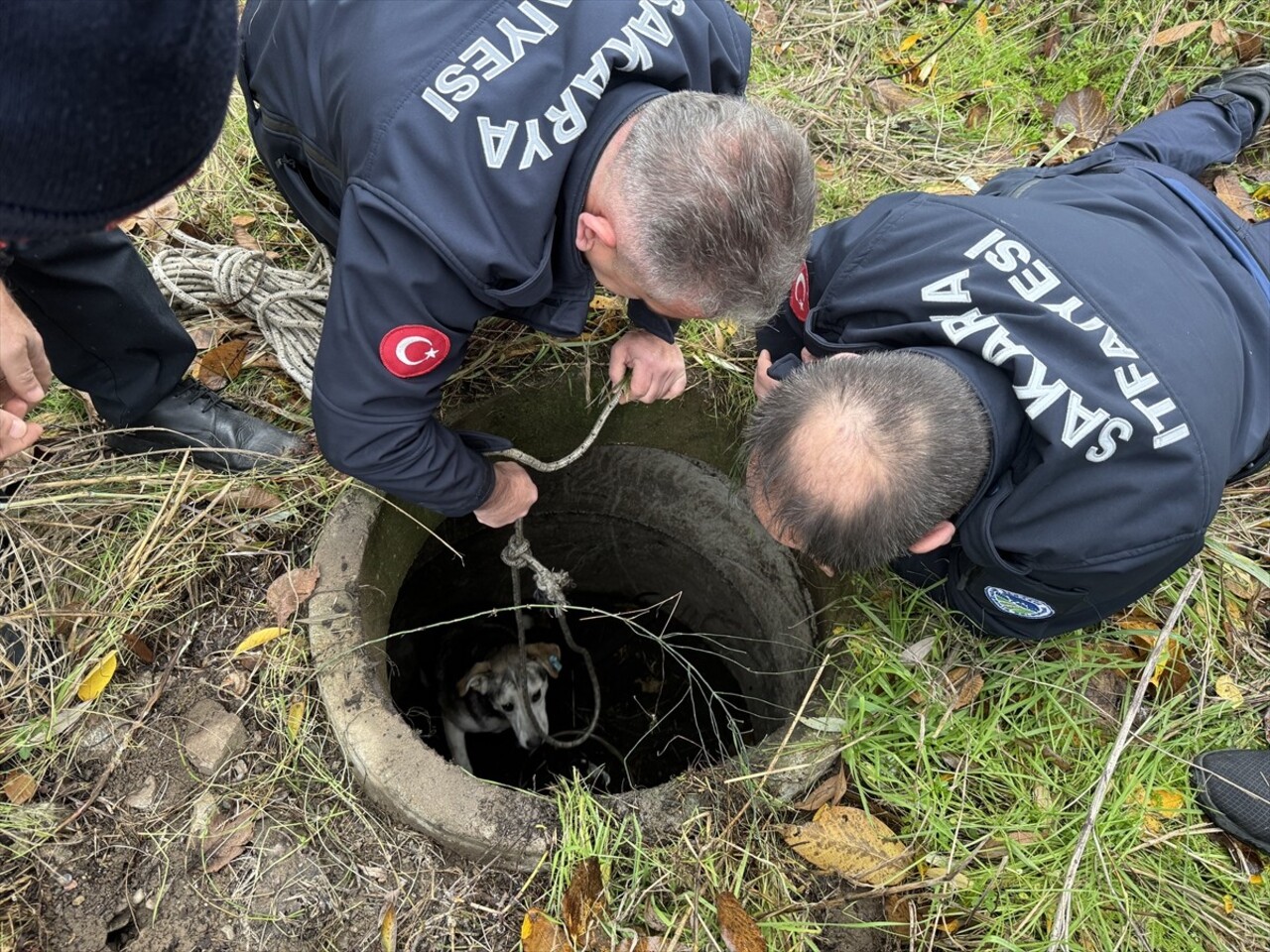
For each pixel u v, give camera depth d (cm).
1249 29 261
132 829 145
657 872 143
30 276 137
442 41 117
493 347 196
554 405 206
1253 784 150
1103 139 247
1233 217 169
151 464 179
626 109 117
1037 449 132
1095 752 159
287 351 190
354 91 119
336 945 139
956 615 169
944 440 125
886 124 251
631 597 287
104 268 144
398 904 141
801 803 151
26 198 59
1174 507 131
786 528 132
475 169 114
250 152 228
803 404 128
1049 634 158
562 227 124
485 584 267
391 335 122
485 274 118
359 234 117
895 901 145
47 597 160
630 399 188
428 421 139
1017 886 147
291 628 161
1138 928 145
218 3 60
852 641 167
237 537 171
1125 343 131
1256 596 177
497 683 254
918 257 145
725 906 139
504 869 144
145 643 160
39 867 140
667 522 249
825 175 239
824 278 166
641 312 158
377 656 162
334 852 145
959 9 282
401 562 196
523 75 115
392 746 145
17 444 127
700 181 108
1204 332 139
